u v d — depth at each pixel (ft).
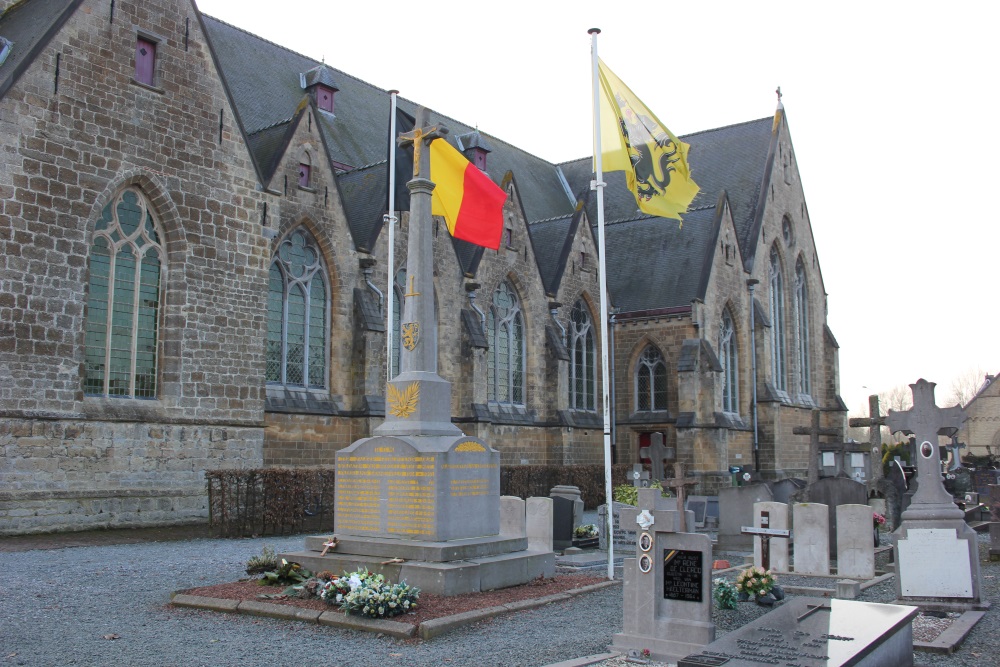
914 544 55.11
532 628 47.09
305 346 122.72
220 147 105.81
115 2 96.22
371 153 161.48
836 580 71.00
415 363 60.80
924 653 43.78
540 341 164.96
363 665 39.42
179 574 63.77
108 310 95.04
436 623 45.44
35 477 86.43
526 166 215.31
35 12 99.45
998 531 81.35
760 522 76.89
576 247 179.11
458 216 78.07
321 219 124.26
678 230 194.18
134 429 94.63
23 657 40.29
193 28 104.06
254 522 92.07
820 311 230.89
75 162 91.61
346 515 59.88
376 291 130.00
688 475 168.76
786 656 31.27
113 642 43.24
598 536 96.37
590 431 174.50
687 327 176.65
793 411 207.41
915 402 57.16
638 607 41.96
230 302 105.40
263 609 49.19
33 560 69.92
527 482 136.67
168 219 100.01
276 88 152.05
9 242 86.02
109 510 91.81
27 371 86.53
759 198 206.80
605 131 81.25
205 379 102.01
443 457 56.49
